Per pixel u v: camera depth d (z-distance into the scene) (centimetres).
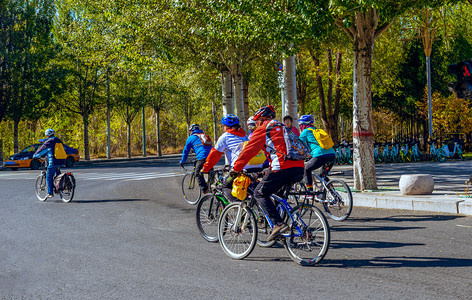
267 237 583
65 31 3525
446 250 560
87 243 639
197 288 437
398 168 1866
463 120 3052
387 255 543
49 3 3269
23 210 955
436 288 420
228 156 630
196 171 945
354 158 1072
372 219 790
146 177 1833
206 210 659
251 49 1708
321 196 809
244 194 557
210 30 1398
